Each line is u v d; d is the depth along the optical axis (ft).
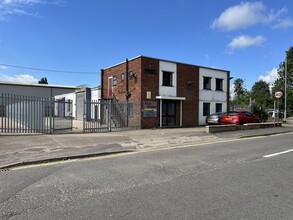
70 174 20.49
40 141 35.45
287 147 34.42
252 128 59.26
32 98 51.13
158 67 66.59
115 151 29.99
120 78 72.02
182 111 71.36
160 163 24.43
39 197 15.34
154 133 49.39
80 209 13.56
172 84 69.51
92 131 51.90
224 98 82.02
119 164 24.07
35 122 48.85
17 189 16.80
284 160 25.85
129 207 13.82
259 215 12.82
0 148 30.17
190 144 37.19
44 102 48.29
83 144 34.12
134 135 45.47
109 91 77.71
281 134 53.52
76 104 101.04
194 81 74.38
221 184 17.85
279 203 14.39
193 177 19.60
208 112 77.97
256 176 19.88
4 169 22.22
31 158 25.39
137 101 63.93
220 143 38.42
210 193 16.01
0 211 13.32
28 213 13.07
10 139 36.63
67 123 73.00
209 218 12.47
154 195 15.67
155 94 65.67
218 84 81.51
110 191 16.42
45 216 12.71
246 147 34.35
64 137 39.99
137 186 17.43
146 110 63.57
